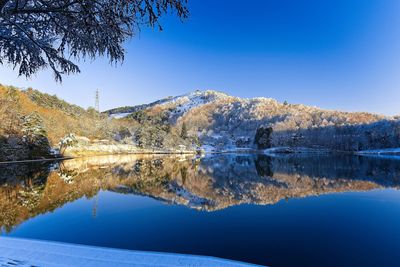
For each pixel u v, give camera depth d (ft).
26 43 10.98
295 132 343.87
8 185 57.52
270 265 21.47
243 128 477.77
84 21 9.75
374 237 27.66
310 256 23.15
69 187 56.80
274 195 50.72
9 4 9.58
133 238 26.71
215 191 55.36
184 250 24.04
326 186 60.59
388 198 46.80
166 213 36.45
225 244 25.66
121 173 86.02
